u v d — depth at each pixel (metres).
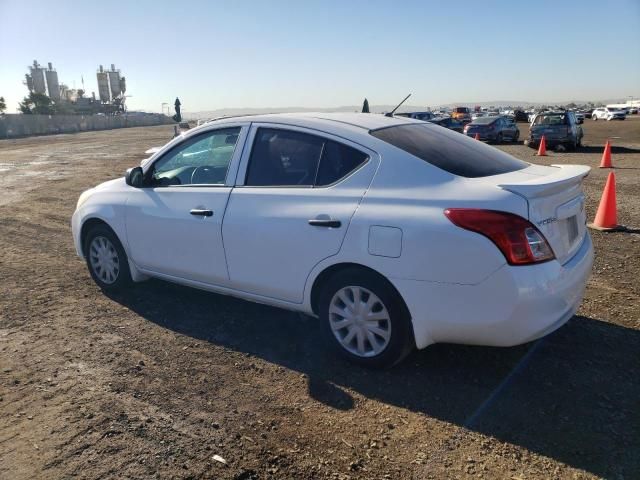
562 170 3.72
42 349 3.98
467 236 3.06
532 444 2.80
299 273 3.71
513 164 3.88
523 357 3.72
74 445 2.83
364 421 3.04
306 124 3.87
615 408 3.10
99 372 3.62
